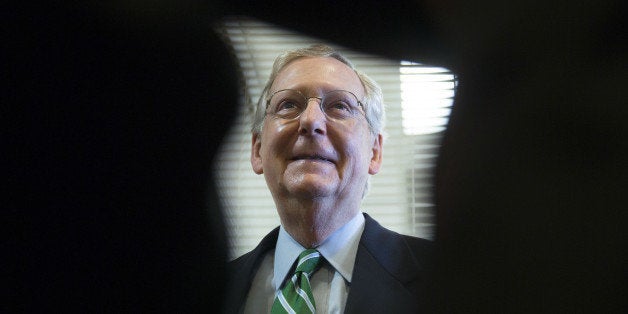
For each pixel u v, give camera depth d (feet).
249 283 4.42
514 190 5.10
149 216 5.43
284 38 5.42
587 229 5.12
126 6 5.73
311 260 4.27
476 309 4.82
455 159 5.07
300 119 4.27
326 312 4.12
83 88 5.77
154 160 5.46
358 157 4.35
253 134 4.73
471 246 4.90
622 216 5.09
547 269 5.05
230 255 4.99
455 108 5.19
